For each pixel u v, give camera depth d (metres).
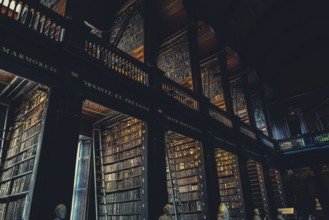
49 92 5.77
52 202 4.95
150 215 7.03
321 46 20.48
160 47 13.55
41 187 5.08
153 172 7.51
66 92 5.82
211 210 9.24
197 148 10.32
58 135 5.40
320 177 16.38
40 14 5.75
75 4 6.56
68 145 5.50
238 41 17.14
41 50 5.64
